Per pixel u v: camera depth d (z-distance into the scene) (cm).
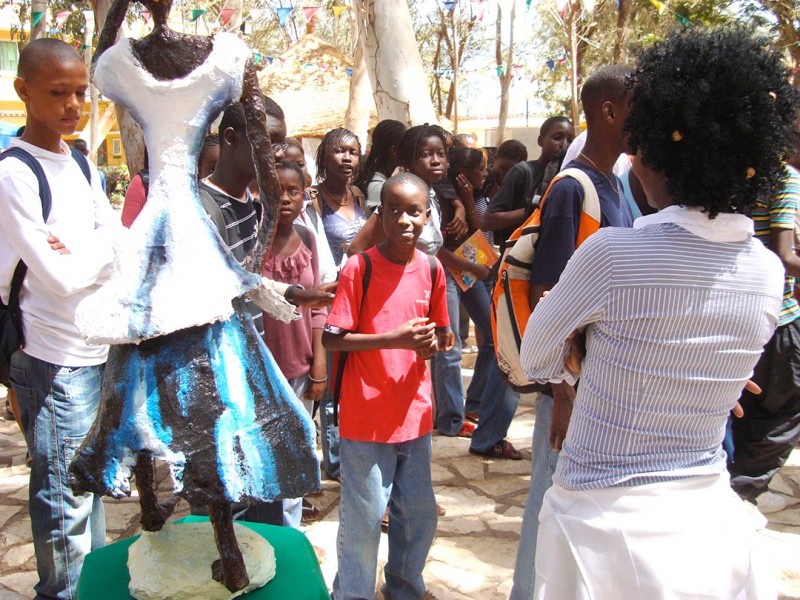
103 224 304
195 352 194
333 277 392
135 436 189
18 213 272
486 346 543
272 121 383
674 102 173
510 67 1884
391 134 458
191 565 217
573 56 1886
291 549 242
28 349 286
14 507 436
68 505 292
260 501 197
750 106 171
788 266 361
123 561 236
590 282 182
